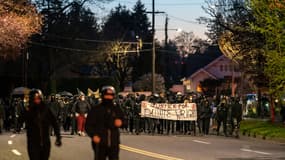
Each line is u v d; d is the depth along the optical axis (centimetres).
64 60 6800
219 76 10094
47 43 6588
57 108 3259
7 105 3572
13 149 2156
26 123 1216
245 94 5919
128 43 8688
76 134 3044
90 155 1917
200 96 3459
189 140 2656
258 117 4756
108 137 1152
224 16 4009
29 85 6612
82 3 6681
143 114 3162
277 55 2659
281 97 2834
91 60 7406
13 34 4094
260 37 3453
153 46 5300
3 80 6500
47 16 6506
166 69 9412
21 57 6378
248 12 3503
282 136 2803
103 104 1176
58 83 6688
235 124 3100
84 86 6631
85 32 7212
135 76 8894
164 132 3334
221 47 4038
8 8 4131
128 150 2091
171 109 3189
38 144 1205
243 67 3816
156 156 1875
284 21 2614
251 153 2039
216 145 2377
